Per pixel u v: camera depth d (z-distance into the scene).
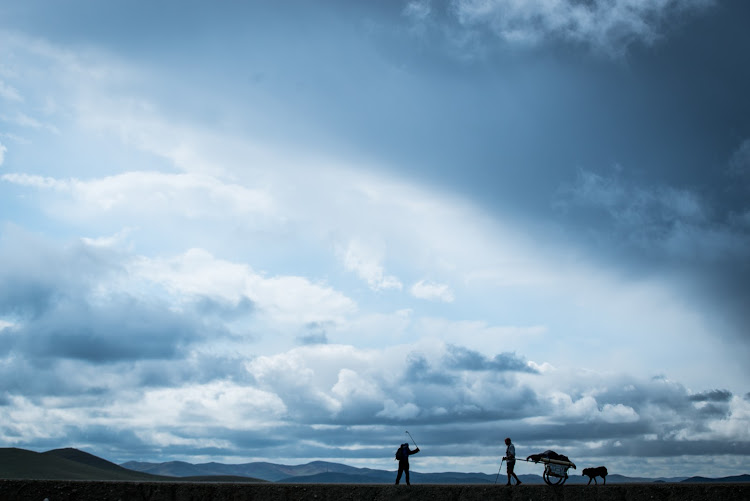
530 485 39.00
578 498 37.59
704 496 37.12
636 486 38.03
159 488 40.53
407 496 38.94
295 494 39.91
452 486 39.84
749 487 37.31
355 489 39.94
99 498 39.50
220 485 40.75
